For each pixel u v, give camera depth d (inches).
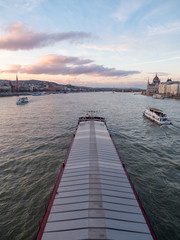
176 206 716.0
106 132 1258.0
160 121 2293.3
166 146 1465.3
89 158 773.9
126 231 397.1
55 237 382.0
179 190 828.6
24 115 3149.6
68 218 432.1
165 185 869.8
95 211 449.7
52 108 4357.8
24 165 1074.7
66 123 2394.2
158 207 708.7
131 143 1530.5
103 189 544.1
